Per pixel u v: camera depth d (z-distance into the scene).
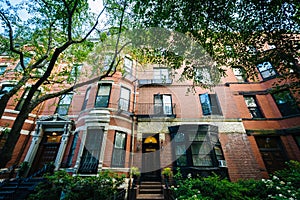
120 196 6.10
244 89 9.79
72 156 8.32
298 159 7.39
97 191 5.52
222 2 4.38
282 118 8.48
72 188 5.75
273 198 4.21
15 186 7.14
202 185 5.09
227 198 4.48
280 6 4.05
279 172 6.32
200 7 4.50
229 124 8.60
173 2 4.60
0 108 4.21
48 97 4.89
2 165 3.45
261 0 4.12
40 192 5.80
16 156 8.53
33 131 9.51
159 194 6.59
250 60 5.27
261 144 8.31
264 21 4.43
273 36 4.54
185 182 5.66
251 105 9.45
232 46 5.46
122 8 5.54
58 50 4.87
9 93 4.59
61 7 6.01
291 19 4.22
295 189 4.48
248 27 4.80
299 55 4.69
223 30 5.06
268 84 9.47
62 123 9.41
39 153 8.95
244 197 4.60
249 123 8.74
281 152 7.94
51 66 4.75
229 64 5.81
